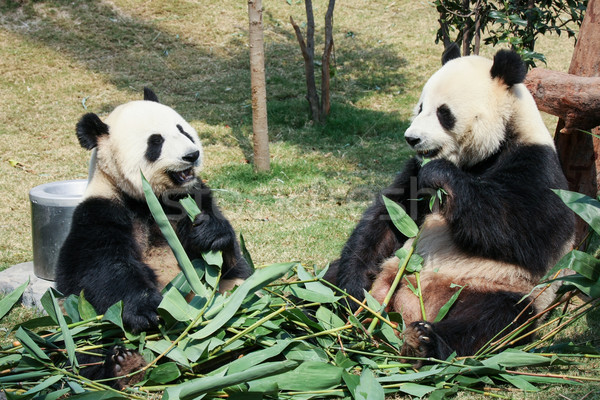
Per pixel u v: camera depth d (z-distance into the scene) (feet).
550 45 53.67
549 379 12.02
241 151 36.60
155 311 13.00
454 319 13.21
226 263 14.79
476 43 25.49
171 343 12.51
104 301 13.21
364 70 51.03
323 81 41.16
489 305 13.30
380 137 39.70
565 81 16.62
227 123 41.11
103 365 12.82
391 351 13.28
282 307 13.15
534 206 13.52
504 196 13.56
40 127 40.45
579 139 18.74
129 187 14.64
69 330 12.40
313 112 41.63
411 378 11.96
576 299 17.53
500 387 12.33
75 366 11.84
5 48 51.01
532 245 13.66
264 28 57.31
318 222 26.37
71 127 40.52
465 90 14.52
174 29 55.57
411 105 44.96
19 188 31.14
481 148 14.67
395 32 57.41
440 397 11.39
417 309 14.60
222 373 10.98
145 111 14.80
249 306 13.47
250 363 11.69
